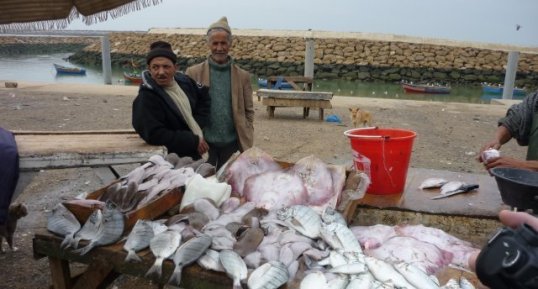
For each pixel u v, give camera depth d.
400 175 3.00
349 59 35.81
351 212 2.54
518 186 2.27
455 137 9.54
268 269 1.75
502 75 33.25
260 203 2.48
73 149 3.23
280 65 35.97
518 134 3.25
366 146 2.89
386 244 2.27
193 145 3.67
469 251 2.27
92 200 2.35
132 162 3.26
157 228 2.13
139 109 3.53
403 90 26.09
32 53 69.69
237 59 37.28
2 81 18.27
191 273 1.87
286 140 8.74
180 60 39.75
